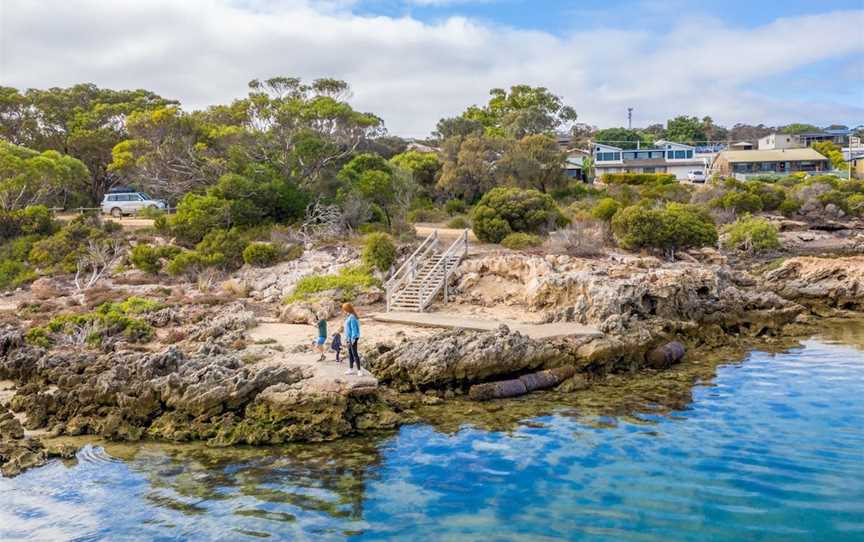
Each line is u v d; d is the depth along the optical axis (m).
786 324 29.72
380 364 20.52
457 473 14.69
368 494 13.73
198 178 48.94
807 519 12.42
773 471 14.47
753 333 28.39
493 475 14.58
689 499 13.31
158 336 25.20
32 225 43.91
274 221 45.31
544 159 66.44
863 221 64.94
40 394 18.33
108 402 18.00
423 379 19.78
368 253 33.66
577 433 16.92
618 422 17.67
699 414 18.19
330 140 50.16
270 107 50.91
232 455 15.78
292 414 16.92
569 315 25.50
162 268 38.12
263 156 49.97
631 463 15.07
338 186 49.06
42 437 16.95
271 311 29.38
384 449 16.03
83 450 16.17
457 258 33.00
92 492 13.95
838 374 21.77
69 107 68.94
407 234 41.44
